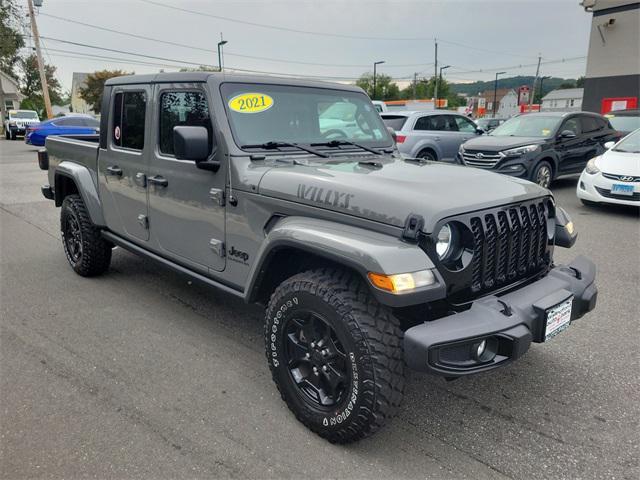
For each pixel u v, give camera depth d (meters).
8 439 2.58
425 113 11.48
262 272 2.81
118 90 4.06
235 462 2.43
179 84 3.41
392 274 2.15
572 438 2.63
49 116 30.52
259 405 2.89
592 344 3.66
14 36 34.72
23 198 9.72
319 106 3.62
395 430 2.69
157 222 3.78
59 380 3.14
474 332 2.24
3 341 3.67
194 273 3.54
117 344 3.64
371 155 3.59
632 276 5.13
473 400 2.98
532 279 2.82
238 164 3.04
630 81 19.22
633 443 2.59
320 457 2.47
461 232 2.40
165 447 2.53
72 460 2.43
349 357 2.35
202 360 3.41
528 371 3.29
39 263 5.53
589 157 10.62
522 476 2.36
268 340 2.77
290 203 2.74
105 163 4.32
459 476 2.35
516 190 2.74
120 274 5.14
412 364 2.22
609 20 19.33
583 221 7.58
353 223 2.47
